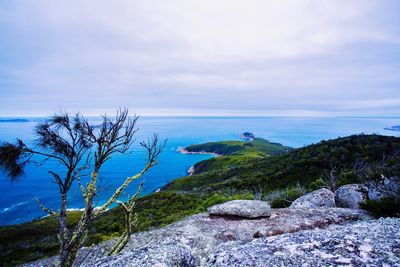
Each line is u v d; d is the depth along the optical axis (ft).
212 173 272.31
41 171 421.59
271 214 38.47
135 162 589.32
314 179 119.75
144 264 15.67
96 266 16.48
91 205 17.37
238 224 35.50
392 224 18.61
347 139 177.99
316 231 18.90
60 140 16.05
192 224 36.70
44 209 16.47
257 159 301.63
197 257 23.47
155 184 377.09
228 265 14.78
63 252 16.05
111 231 77.15
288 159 181.16
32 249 73.20
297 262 13.61
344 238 15.93
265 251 15.74
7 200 267.18
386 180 36.37
